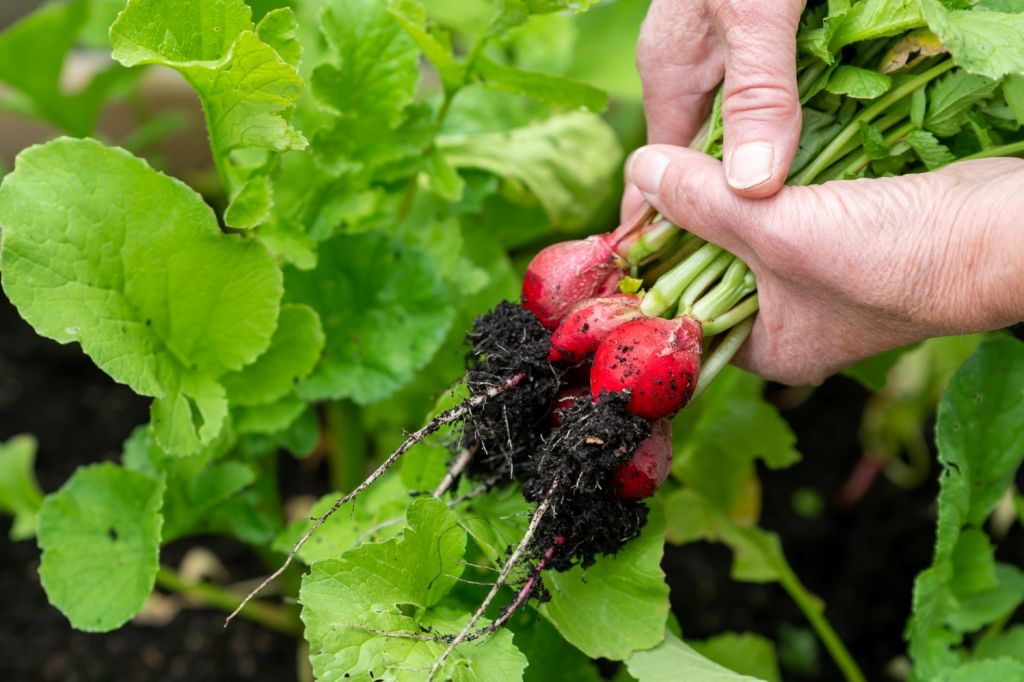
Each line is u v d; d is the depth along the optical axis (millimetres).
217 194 1009
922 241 548
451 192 683
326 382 672
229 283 615
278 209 676
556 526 575
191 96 996
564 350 589
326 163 663
